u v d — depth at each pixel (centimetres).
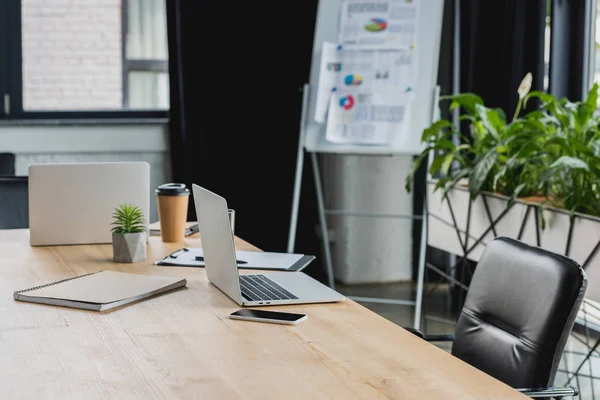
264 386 144
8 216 331
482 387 144
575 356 386
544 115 371
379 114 435
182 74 488
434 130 396
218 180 501
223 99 495
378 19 441
